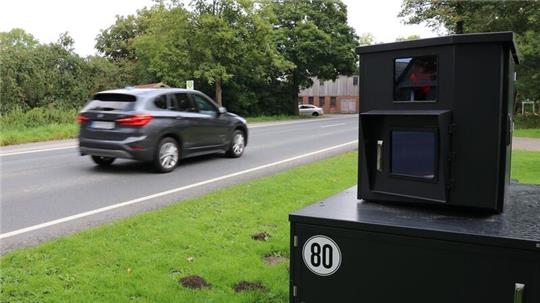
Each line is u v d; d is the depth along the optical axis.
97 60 31.77
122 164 9.62
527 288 1.80
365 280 2.12
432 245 1.96
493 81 2.09
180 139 9.08
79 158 10.62
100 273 3.54
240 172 8.68
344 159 9.91
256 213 5.30
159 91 8.98
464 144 2.16
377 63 2.36
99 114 8.61
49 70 28.05
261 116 38.53
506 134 2.17
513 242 1.81
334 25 42.16
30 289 3.24
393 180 2.36
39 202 6.30
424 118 2.20
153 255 3.93
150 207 5.98
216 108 10.24
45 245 4.13
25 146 13.89
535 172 8.05
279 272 3.65
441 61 2.17
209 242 4.29
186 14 30.28
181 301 3.12
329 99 62.09
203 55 31.34
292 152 11.86
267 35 32.69
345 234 2.14
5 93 25.20
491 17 23.80
